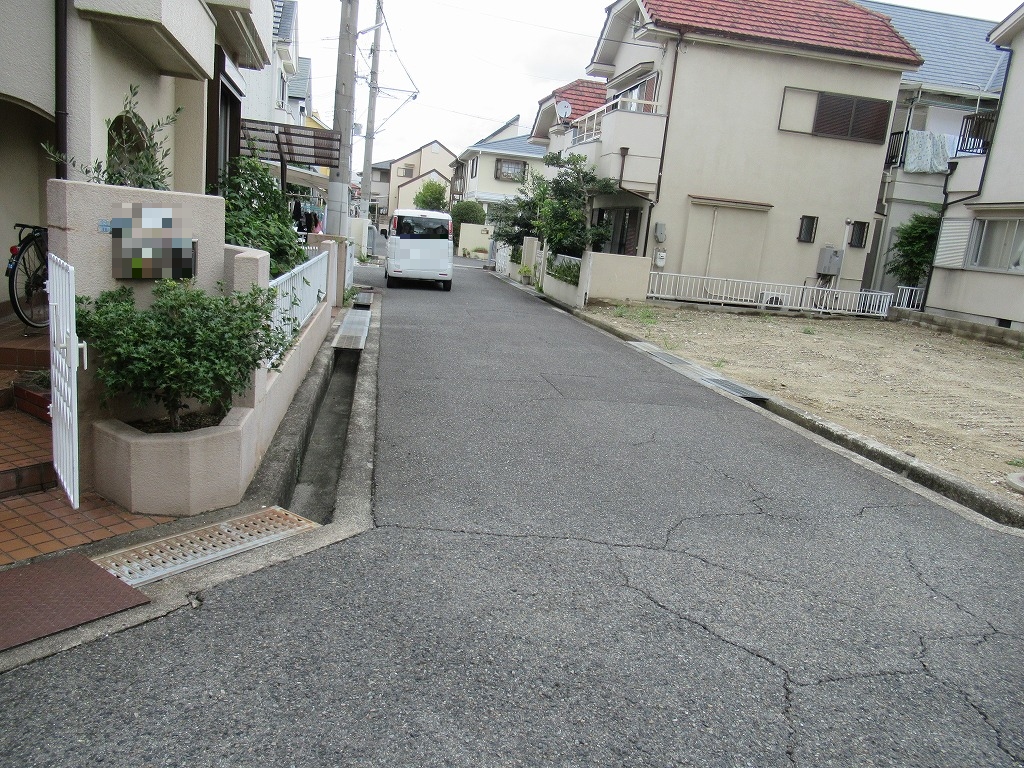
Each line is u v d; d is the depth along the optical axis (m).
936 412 8.26
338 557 3.67
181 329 3.77
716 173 17.16
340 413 7.18
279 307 5.50
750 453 6.26
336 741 2.37
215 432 3.92
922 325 16.22
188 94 7.35
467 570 3.65
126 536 3.59
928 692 2.95
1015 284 14.14
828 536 4.55
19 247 5.45
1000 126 14.72
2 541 3.44
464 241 39.50
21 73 4.84
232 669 2.69
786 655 3.13
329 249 10.21
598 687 2.78
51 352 3.88
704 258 17.36
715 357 11.16
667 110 16.72
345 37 13.68
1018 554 4.50
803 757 2.49
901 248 17.77
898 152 18.77
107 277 3.84
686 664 2.99
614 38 19.73
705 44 16.56
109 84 5.38
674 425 6.96
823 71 17.08
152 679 2.61
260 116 20.72
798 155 17.36
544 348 10.79
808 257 17.86
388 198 66.56
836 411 7.99
